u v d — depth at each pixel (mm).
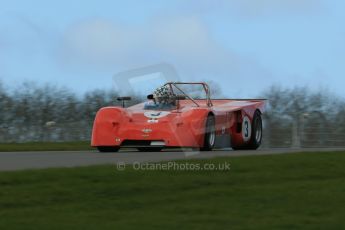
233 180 33344
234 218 26547
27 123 82500
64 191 29125
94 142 51500
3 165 37000
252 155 40969
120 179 31609
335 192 31641
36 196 28328
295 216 27203
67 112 84625
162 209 27750
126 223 25359
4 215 25797
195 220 26078
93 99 84875
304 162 38781
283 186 32625
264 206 28750
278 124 72812
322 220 26562
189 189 31391
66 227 24484
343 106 79188
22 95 83188
